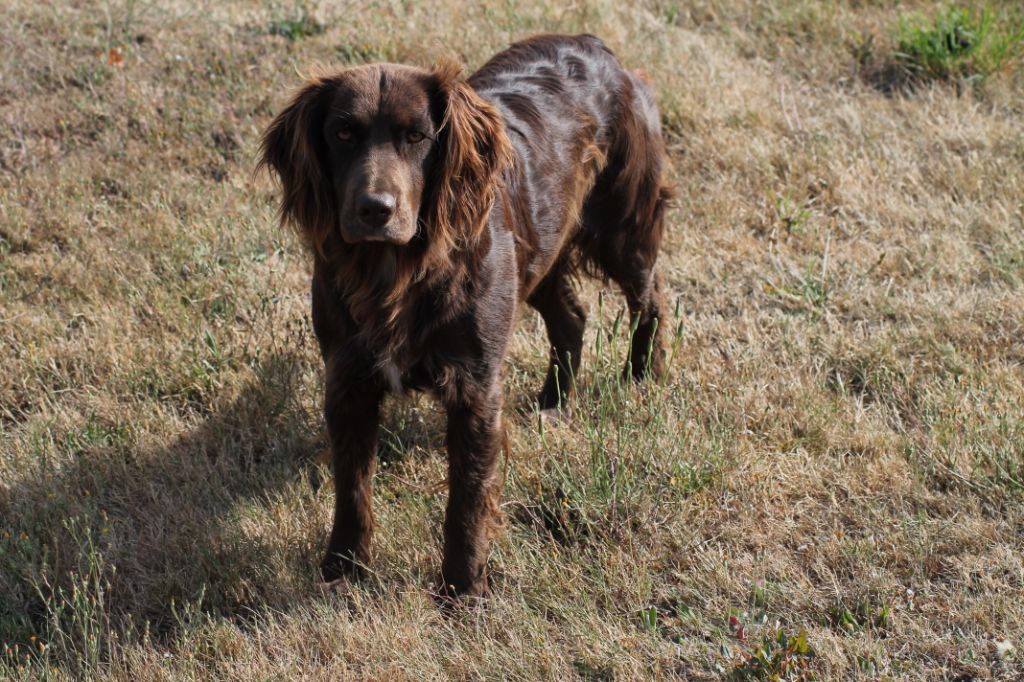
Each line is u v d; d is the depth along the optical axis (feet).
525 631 10.66
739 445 11.75
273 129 10.49
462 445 10.73
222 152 14.44
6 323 12.73
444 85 10.32
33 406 12.22
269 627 10.73
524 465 11.62
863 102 15.96
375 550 11.17
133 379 12.34
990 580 10.78
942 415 11.85
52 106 14.65
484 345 10.64
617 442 11.44
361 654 10.58
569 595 10.88
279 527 11.34
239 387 12.23
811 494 11.46
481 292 10.57
